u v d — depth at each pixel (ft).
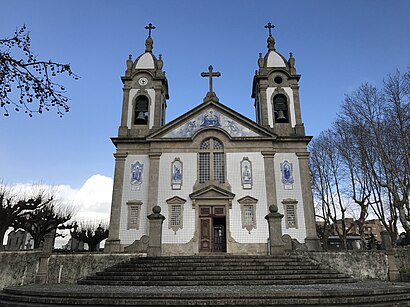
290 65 91.30
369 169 87.40
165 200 76.74
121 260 55.26
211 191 76.54
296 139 81.30
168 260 50.55
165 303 29.32
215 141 82.33
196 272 43.98
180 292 31.71
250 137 80.89
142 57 93.97
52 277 51.24
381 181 81.97
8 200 76.18
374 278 54.60
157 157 80.33
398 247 58.39
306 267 46.85
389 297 31.89
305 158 80.12
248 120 82.64
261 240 73.00
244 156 80.02
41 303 31.60
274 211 60.03
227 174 78.59
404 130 76.28
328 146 110.32
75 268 53.21
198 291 32.71
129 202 76.84
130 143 82.79
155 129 84.74
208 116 84.02
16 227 81.97
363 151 85.05
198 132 81.92
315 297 30.60
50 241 55.42
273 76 90.43
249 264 47.78
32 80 19.40
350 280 44.39
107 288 37.55
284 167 79.56
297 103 87.35
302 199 76.43
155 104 88.22
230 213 75.20
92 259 54.49
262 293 30.71
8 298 34.53
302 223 74.49
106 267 54.39
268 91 88.89
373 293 32.60
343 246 98.99
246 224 74.33
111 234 74.33
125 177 79.61
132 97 89.10
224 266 46.88
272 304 29.17
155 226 59.52
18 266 47.78
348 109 88.74
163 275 43.93
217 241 75.15
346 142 94.58
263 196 76.48
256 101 97.60
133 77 90.89
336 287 37.06
